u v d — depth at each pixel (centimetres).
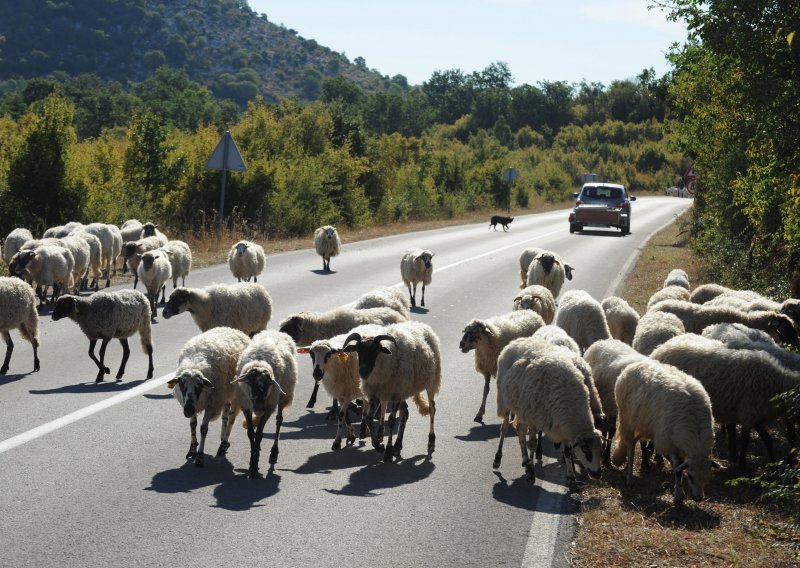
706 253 2255
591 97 16112
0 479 736
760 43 1139
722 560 625
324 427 981
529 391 807
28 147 2445
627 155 12056
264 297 1312
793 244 1298
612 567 607
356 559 607
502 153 9381
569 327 1166
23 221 2419
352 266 2352
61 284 1722
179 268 1841
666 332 1057
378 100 10981
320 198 3703
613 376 902
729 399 876
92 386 1077
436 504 730
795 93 1111
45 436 861
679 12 1217
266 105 4459
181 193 3161
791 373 874
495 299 1866
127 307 1120
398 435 903
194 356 869
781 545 660
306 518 686
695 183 3120
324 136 4388
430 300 1847
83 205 2495
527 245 3175
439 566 600
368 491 760
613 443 884
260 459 853
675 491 757
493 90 16300
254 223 3189
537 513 715
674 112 2903
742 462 880
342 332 1127
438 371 948
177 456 837
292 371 886
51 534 629
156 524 659
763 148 1195
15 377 1111
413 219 4709
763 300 1283
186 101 8850
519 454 898
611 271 2359
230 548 619
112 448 839
